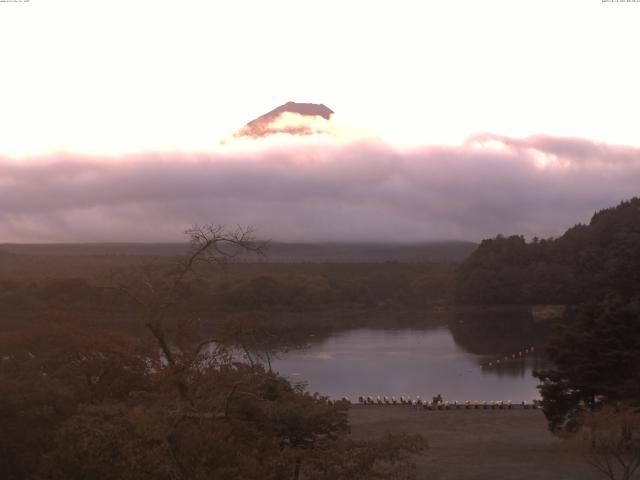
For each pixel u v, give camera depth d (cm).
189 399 2997
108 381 4916
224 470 2839
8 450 3875
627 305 6550
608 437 4947
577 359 6275
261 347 3194
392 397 10544
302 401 4234
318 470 3312
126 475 2839
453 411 8744
